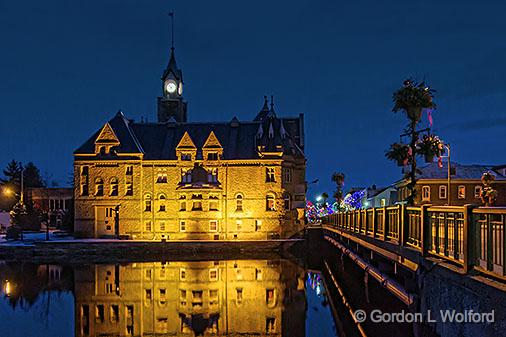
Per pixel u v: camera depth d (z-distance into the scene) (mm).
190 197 80375
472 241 11445
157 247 71312
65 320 29406
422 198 78750
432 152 28547
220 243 72875
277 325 27172
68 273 50500
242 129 86000
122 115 85875
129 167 81062
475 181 78438
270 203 80562
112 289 39938
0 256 68688
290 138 87750
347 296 33906
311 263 59531
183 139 81312
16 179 143250
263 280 44062
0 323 28859
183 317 29672
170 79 102312
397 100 28859
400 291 18562
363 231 29312
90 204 80438
